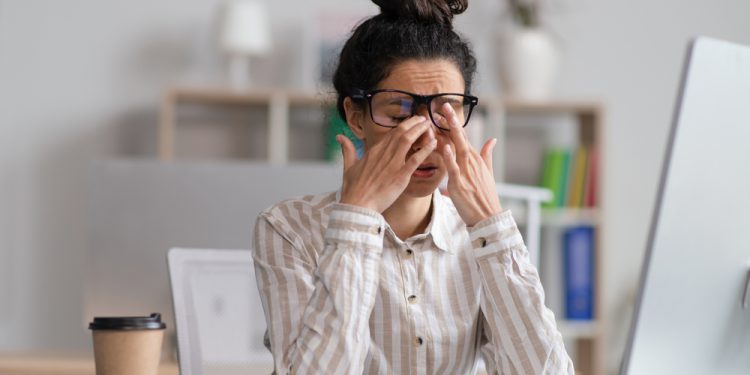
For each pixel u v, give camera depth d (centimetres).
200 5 405
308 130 402
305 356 125
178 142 399
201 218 183
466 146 133
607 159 417
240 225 183
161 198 183
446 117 131
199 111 400
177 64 403
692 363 117
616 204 417
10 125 395
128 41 402
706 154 111
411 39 131
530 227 229
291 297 133
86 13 400
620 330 412
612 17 420
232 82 391
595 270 379
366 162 131
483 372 168
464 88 136
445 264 139
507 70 391
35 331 391
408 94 130
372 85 133
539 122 412
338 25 392
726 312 116
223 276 160
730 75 110
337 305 126
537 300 131
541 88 393
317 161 401
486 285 132
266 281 137
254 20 384
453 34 135
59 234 395
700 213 112
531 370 130
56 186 395
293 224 140
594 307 378
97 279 183
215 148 400
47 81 397
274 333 132
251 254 151
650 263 112
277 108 376
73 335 393
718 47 109
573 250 378
